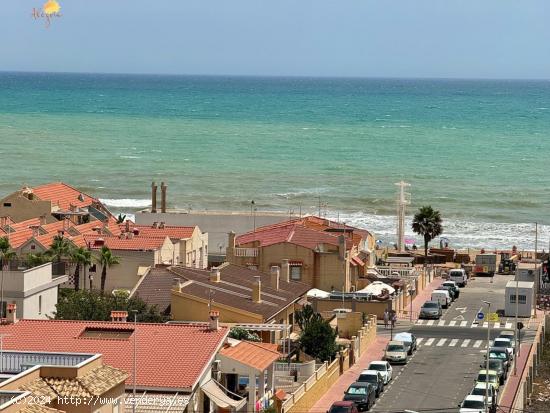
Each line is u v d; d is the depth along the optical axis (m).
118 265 125.75
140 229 143.38
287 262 137.62
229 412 82.56
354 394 97.56
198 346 86.12
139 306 108.50
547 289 152.75
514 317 137.62
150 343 86.06
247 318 110.56
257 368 87.19
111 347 85.25
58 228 136.62
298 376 100.88
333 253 141.50
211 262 154.38
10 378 64.88
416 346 120.75
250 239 144.88
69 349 84.31
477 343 123.12
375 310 133.50
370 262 157.88
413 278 151.25
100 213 158.38
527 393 105.31
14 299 107.62
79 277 124.12
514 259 175.62
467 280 164.12
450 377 108.44
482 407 95.06
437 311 136.25
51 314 112.12
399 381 107.12
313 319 111.88
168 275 118.25
